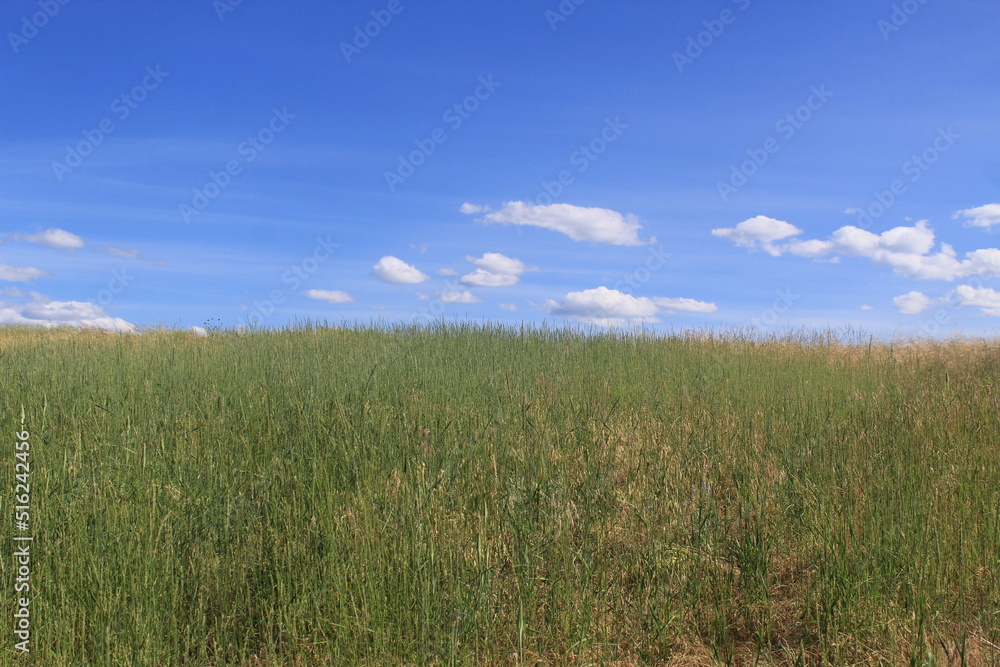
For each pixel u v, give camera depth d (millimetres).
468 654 3197
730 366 9172
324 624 3373
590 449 5355
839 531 3924
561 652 3348
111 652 3111
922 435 5547
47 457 4543
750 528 4203
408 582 3451
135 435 5016
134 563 3541
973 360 9469
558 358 9648
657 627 3436
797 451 5336
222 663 3213
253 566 3770
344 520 3998
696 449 5434
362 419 5465
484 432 5477
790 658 3207
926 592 3484
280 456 4984
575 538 4195
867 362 9656
